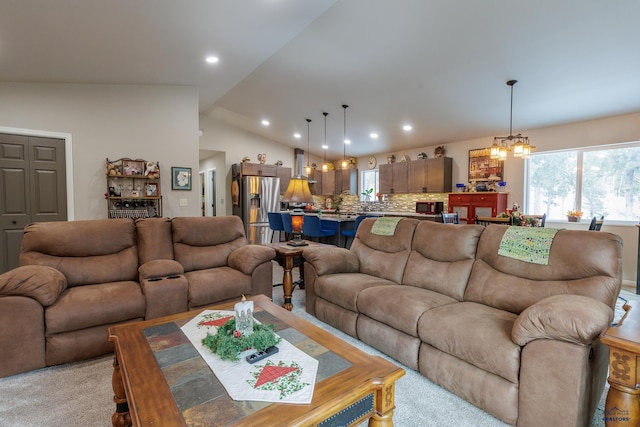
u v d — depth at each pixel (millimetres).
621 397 1198
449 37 3529
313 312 3051
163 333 1635
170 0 2521
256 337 1447
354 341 2562
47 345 2102
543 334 1498
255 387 1168
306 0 2797
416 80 4613
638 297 3791
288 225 5863
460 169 6793
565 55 3496
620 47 3246
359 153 9000
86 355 2203
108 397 1854
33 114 3803
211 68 4164
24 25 2598
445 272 2484
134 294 2414
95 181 4184
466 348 1765
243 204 7852
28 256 2506
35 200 3814
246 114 7262
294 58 4457
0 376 1989
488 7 2998
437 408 1764
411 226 2936
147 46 3307
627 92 4062
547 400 1480
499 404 1637
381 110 5848
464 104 5078
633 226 4559
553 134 5383
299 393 1134
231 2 2686
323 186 9867
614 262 1792
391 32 3598
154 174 4418
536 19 3053
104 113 4246
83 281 2586
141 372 1268
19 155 3713
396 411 1737
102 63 3574
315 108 6238
